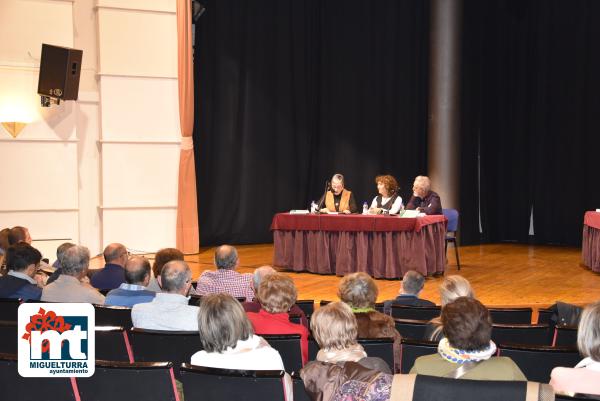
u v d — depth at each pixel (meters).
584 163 11.48
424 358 2.46
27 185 9.09
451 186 10.99
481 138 11.97
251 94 11.27
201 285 4.59
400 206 8.33
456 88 10.93
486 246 11.59
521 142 12.03
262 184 11.48
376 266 7.99
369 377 2.16
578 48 11.40
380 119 11.91
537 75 11.80
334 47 11.68
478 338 2.38
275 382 2.38
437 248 8.14
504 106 12.06
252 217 11.45
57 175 9.22
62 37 9.14
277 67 11.40
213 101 11.06
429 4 11.41
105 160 9.61
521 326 3.64
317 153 11.82
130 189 9.74
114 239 9.73
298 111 11.59
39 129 9.10
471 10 11.48
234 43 11.09
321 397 2.19
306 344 3.26
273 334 3.20
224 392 2.43
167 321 3.43
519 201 12.13
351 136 11.82
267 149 11.46
